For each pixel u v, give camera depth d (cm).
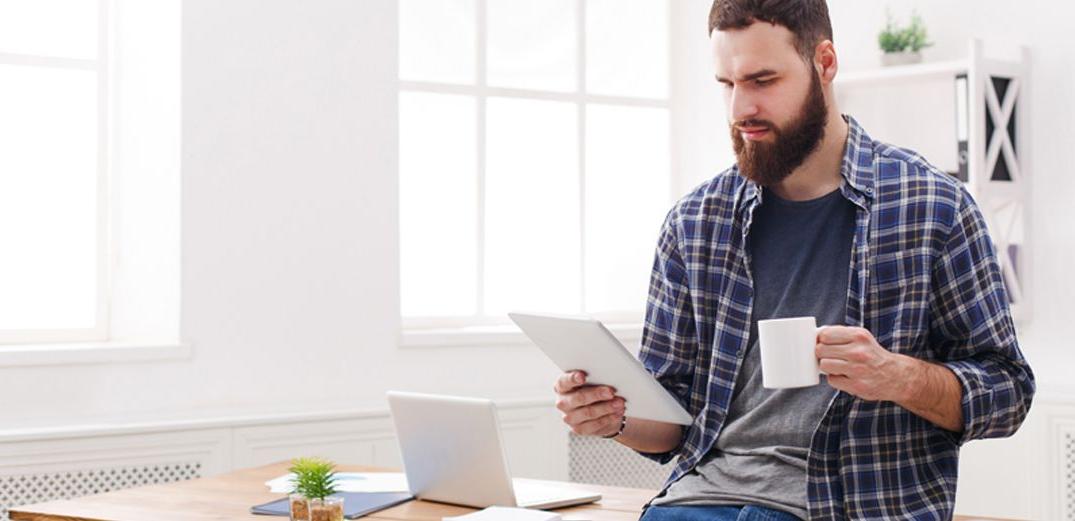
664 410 205
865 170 194
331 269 391
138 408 365
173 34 371
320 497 218
